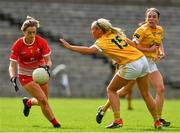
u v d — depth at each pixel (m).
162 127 34.72
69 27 92.12
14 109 53.22
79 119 42.41
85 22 93.75
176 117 45.53
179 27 96.12
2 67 82.81
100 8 96.56
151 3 99.19
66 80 80.50
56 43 88.62
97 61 86.25
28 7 93.50
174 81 86.19
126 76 32.34
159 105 35.91
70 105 62.31
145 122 39.38
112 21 95.25
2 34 88.25
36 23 33.22
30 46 33.56
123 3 97.94
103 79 84.31
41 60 34.16
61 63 85.31
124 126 35.38
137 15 96.88
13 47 33.62
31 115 45.41
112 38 32.47
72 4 95.81
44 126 35.12
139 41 35.97
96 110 53.94
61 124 37.09
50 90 81.19
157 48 36.62
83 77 84.25
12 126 35.16
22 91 79.81
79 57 86.44
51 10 94.19
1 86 80.38
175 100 78.94
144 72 32.75
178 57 90.38
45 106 33.53
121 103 67.44
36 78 32.31
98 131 31.00
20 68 33.84
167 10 99.06
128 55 32.28
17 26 90.19
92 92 82.88
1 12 91.44
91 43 90.00
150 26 36.03
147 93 33.38
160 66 88.25
